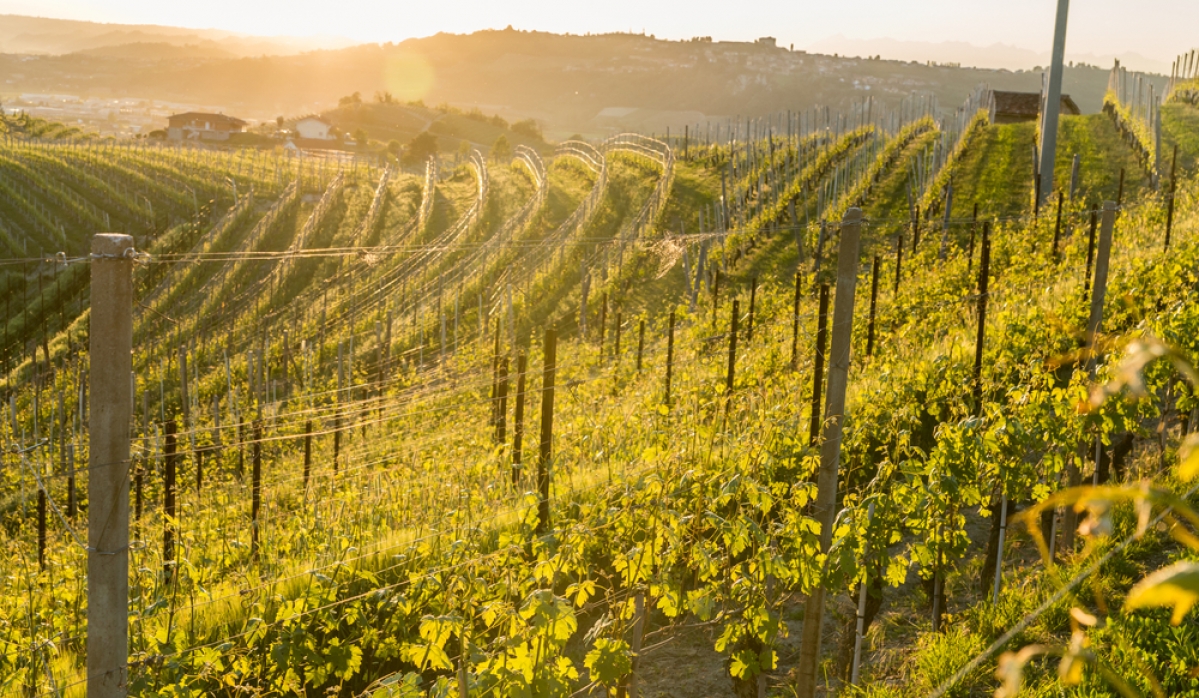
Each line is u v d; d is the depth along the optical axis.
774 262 34.44
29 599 8.28
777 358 15.01
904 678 7.49
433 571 7.34
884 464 7.58
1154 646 5.72
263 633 7.30
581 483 10.26
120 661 4.65
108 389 4.43
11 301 52.34
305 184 78.12
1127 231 22.33
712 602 6.48
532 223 56.06
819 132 55.03
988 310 17.14
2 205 73.62
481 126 190.38
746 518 6.38
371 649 8.38
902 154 48.50
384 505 11.57
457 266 42.78
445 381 25.73
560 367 19.81
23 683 7.05
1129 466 10.49
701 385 12.21
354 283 43.94
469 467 11.97
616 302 34.56
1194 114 47.00
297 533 10.45
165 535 9.44
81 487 19.78
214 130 157.00
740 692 7.51
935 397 10.70
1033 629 7.02
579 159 73.38
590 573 9.18
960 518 7.71
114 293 4.37
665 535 6.42
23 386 38.22
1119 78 52.62
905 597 9.37
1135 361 0.90
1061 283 16.97
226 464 20.28
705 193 52.00
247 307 46.28
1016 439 7.99
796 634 8.98
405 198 71.56
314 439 21.62
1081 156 41.31
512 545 6.61
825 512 6.46
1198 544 0.77
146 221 72.12
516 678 5.47
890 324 17.81
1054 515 8.95
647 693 8.30
